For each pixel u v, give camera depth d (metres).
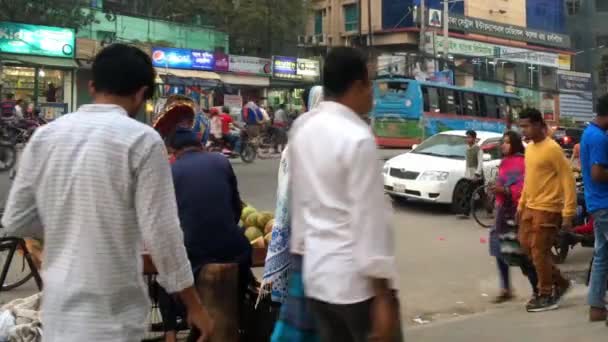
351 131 2.48
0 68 26.45
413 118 25.05
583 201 8.51
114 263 2.31
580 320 5.64
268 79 35.69
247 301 4.49
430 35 44.44
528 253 6.24
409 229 11.08
